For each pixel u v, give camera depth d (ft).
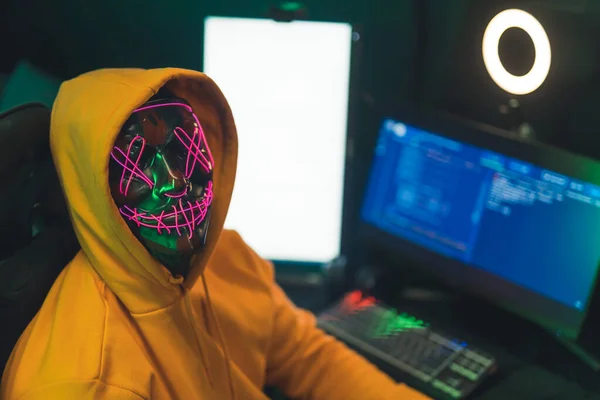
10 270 3.03
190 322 3.39
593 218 3.95
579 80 4.27
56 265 3.28
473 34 4.76
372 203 5.01
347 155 5.01
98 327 3.01
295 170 5.10
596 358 4.18
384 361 4.29
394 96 5.28
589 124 4.31
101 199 2.90
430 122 4.61
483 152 4.39
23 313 3.03
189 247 3.17
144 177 3.03
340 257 5.21
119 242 3.04
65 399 2.77
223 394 3.53
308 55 4.87
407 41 5.11
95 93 2.99
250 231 5.25
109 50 5.50
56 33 5.48
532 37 4.11
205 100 3.41
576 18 4.13
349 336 4.49
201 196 3.21
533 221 4.22
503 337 4.52
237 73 4.94
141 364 3.05
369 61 5.24
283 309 4.11
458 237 4.58
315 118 4.99
